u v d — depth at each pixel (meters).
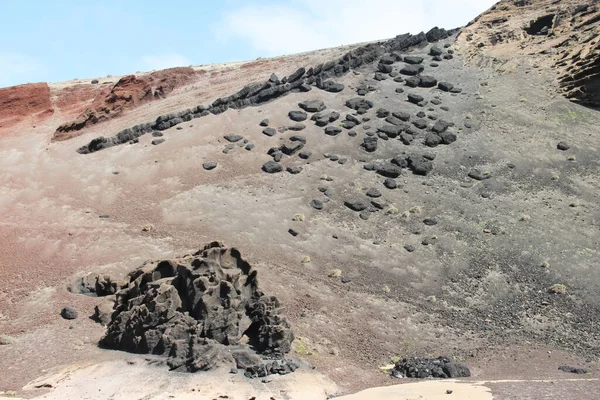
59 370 18.59
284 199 35.75
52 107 50.28
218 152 40.59
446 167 40.22
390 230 33.84
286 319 22.19
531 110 47.22
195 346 18.81
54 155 40.31
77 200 34.47
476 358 23.25
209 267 21.78
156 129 43.31
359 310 26.52
